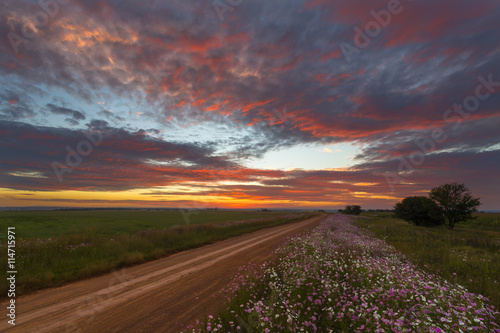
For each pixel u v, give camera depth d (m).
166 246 13.52
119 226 26.78
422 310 3.31
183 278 7.52
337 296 4.60
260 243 14.98
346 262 7.39
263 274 6.79
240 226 25.58
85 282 7.12
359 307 3.80
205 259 10.48
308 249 9.06
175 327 4.27
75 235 12.09
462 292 4.03
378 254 9.23
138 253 10.45
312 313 4.09
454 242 14.76
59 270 7.95
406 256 9.51
